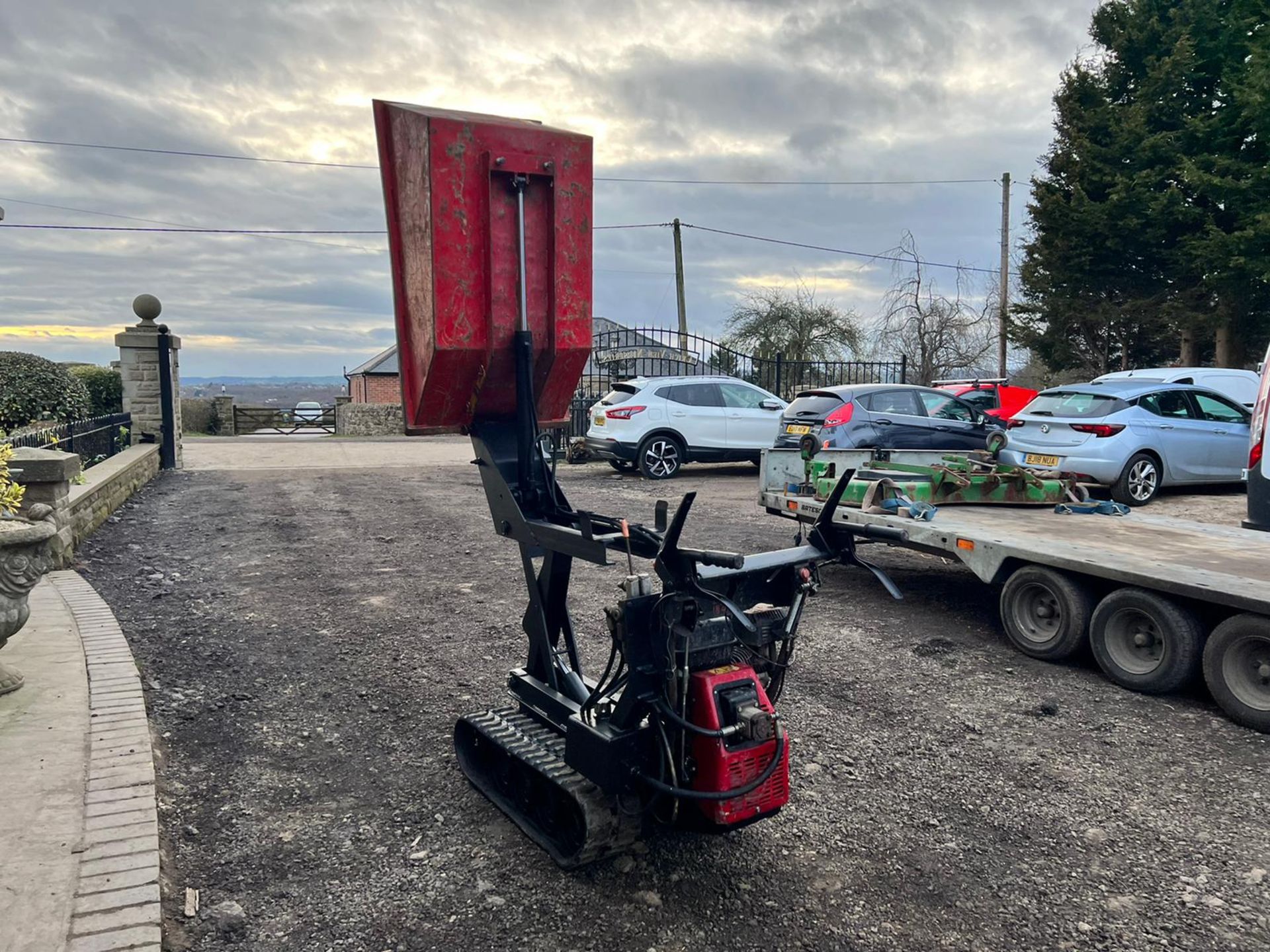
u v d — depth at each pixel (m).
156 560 7.74
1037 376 29.78
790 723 4.43
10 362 12.36
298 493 11.96
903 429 11.50
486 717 3.66
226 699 4.62
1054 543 5.64
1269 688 4.39
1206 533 6.39
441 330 3.10
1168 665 4.76
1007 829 3.44
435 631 5.86
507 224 3.21
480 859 3.17
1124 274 22.16
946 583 7.37
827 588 7.18
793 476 7.93
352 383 44.22
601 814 2.89
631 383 14.26
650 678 2.82
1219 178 18.78
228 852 3.19
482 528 9.58
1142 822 3.50
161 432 14.08
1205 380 12.44
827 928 2.81
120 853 2.80
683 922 2.83
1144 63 21.95
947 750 4.14
